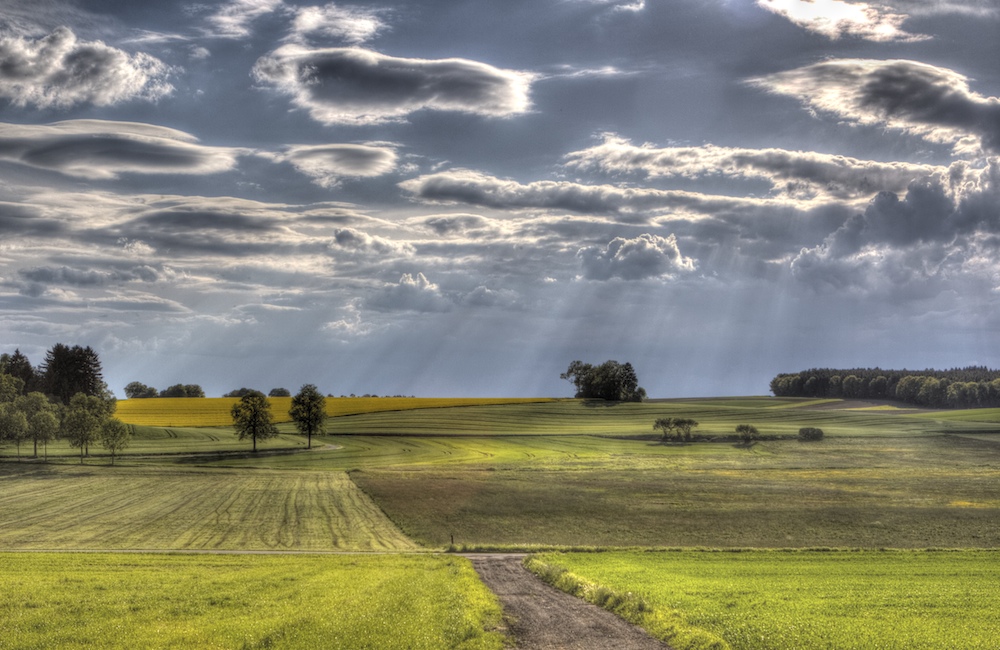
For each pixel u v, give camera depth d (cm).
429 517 7688
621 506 8225
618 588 3375
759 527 7150
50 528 7238
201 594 3023
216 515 7938
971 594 3538
